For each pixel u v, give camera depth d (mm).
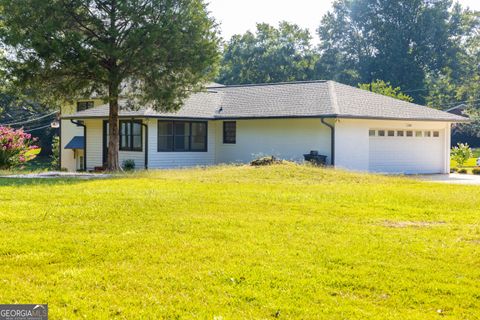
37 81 19391
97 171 21844
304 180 15477
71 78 19938
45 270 5973
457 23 60156
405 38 58469
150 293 5293
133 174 17344
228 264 6195
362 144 22453
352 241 7359
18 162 21234
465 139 49250
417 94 56219
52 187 12891
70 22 19250
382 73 57219
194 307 4945
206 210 9680
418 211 10047
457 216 9539
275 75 54844
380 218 9234
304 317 4754
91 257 6469
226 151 25141
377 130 23047
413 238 7594
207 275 5805
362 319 4715
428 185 15016
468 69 59656
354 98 23750
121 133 24344
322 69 58719
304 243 7203
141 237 7414
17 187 12828
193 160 24781
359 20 60594
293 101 23625
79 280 5637
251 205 10352
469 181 19203
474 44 61281
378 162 23141
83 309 4883
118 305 4984
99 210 9398
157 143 23469
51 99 20688
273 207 10180
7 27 18547
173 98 20016
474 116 46969
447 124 25422
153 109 21344
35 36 17828
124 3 18812
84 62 18734
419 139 24609
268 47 56500
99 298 5152
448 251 6859
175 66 19828
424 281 5723
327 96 23094
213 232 7785
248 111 24000
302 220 8852
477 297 5297
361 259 6469
